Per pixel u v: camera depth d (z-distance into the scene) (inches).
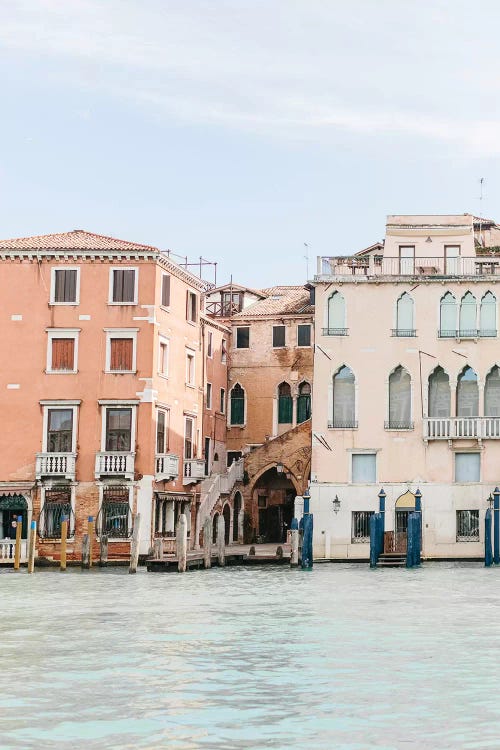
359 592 1217.4
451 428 1798.7
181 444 1958.7
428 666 676.7
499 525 1702.8
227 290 2381.9
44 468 1788.9
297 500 1828.2
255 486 2165.4
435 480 1807.3
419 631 852.6
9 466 1807.3
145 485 1782.7
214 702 569.6
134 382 1803.6
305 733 505.4
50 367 1818.4
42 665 685.3
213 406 2229.3
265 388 2301.9
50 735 501.4
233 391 2324.1
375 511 1809.8
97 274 1824.6
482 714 539.8
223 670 663.8
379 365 1839.3
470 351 1819.6
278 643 783.7
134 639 810.2
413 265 1868.8
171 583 1360.7
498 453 1795.0
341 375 1854.1
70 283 1828.2
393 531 1764.3
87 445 1800.0
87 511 1786.4
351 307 1855.3
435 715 538.3
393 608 1037.8
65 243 1859.0
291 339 2292.1
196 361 2054.6
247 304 2404.0
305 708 555.5
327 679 633.0
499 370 1817.2
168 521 1886.1
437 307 1838.1
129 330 1809.8
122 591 1248.2
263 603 1091.9
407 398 1834.4
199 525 2004.2
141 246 1836.9
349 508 1818.4
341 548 1812.3
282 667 674.8
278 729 512.4
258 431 2298.2
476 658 708.7
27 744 485.7
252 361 2315.5
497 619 941.2
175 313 1930.4
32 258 1831.9
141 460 1791.3
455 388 1819.6
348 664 685.9
